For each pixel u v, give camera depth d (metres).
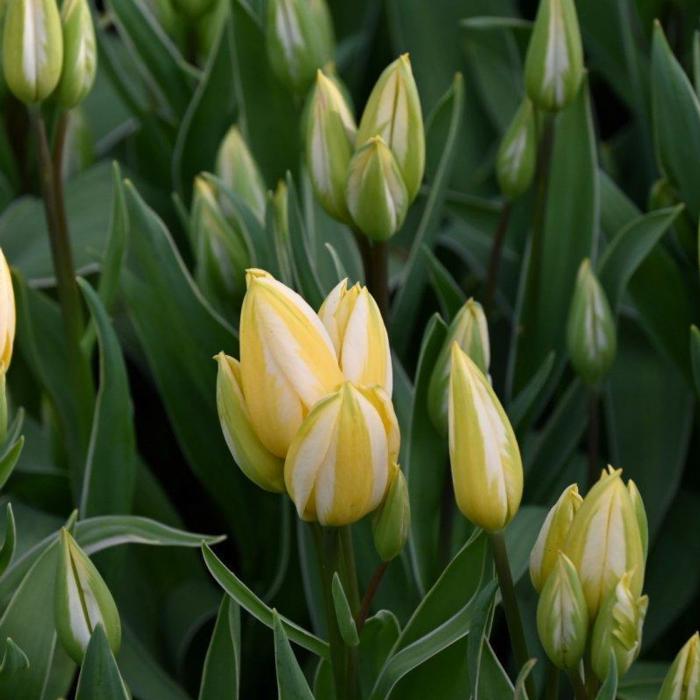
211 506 1.46
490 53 1.63
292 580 1.33
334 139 1.21
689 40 1.53
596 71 1.72
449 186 1.61
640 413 1.42
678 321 1.40
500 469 1.06
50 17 1.23
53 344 1.38
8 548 1.14
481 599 1.06
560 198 1.38
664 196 1.39
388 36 1.74
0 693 1.14
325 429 1.05
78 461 1.34
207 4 1.48
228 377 1.07
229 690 1.15
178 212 1.49
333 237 1.38
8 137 1.52
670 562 1.38
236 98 1.45
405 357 1.49
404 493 1.08
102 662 1.08
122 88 1.53
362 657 1.19
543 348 1.38
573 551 1.06
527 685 1.10
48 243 1.46
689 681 1.05
